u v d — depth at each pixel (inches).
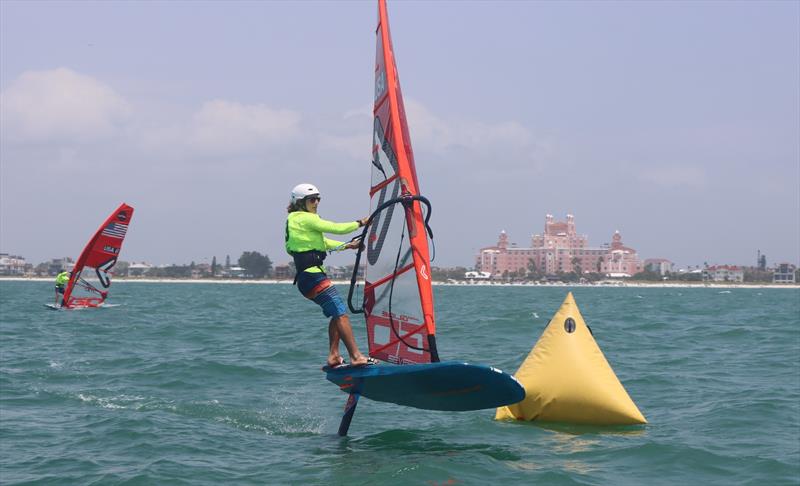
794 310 1934.1
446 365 348.5
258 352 831.1
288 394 566.9
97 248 1556.3
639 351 815.1
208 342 951.0
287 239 395.9
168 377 641.0
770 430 425.7
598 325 1203.2
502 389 370.6
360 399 540.1
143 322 1306.6
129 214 1562.5
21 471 354.9
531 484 328.2
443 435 423.2
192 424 457.4
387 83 403.5
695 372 649.6
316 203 399.2
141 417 469.7
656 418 461.1
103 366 709.3
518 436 415.2
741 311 1851.6
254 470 354.9
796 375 633.6
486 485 326.3
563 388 435.5
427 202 386.3
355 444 406.0
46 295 3019.2
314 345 900.0
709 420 451.5
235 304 2244.1
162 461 369.7
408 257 390.6
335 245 403.2
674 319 1422.2
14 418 470.3
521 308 1939.0
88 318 1396.4
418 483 330.3
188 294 3543.3
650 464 357.7
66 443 406.9
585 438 407.5
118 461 371.6
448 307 2031.3
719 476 341.1
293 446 403.5
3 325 1214.9
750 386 573.9
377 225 410.0
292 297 3137.3
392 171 401.1
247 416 484.4
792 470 346.9
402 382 374.0
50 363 731.4
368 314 415.2
